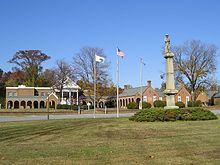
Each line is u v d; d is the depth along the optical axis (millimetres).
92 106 75625
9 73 122000
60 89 87000
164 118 25938
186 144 13008
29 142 14406
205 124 22422
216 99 99000
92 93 74125
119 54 45500
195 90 80062
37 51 107250
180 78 79875
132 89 101250
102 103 88625
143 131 18547
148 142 13781
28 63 106688
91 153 11141
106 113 61625
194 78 79000
